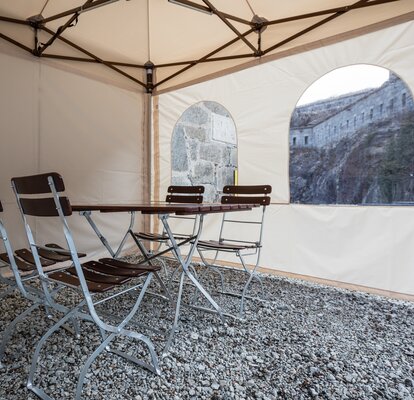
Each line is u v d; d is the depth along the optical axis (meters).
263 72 3.08
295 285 2.73
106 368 1.38
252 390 1.24
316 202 2.80
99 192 3.56
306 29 2.77
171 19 2.97
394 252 2.37
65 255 1.88
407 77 2.31
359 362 1.45
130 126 3.87
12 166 2.84
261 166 3.10
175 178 4.32
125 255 3.84
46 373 1.34
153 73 4.02
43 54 3.02
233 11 2.80
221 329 1.80
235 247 2.14
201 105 4.83
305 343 1.64
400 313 2.08
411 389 1.25
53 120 3.14
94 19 2.93
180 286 1.72
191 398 1.19
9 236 2.82
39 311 2.05
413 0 2.28
